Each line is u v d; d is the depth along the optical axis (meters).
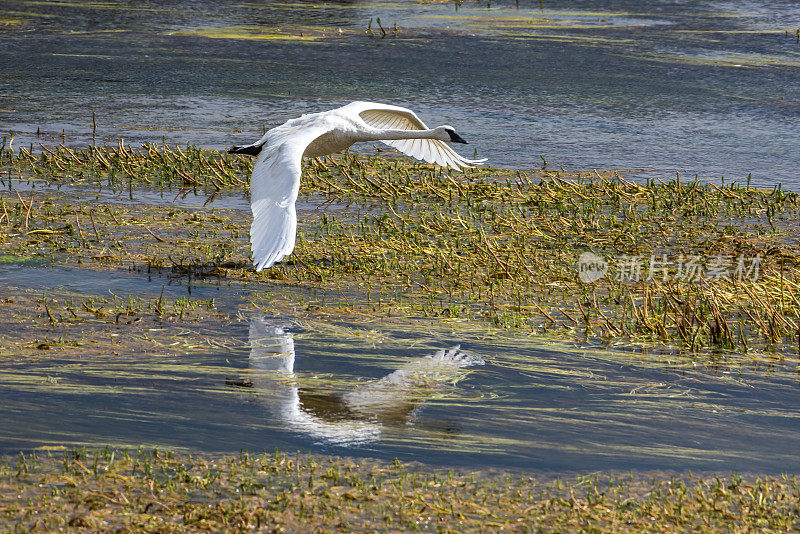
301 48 35.66
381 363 11.35
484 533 7.79
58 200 18.11
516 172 21.80
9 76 30.23
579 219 17.88
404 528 7.79
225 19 41.09
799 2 48.50
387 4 46.59
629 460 9.27
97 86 29.50
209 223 17.06
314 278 14.23
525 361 11.60
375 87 30.55
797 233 17.75
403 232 16.58
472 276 14.52
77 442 9.02
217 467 8.66
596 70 33.59
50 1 44.03
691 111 28.88
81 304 12.70
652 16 44.22
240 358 11.28
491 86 31.11
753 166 23.31
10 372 10.49
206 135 24.44
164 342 11.61
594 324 12.92
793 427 10.16
